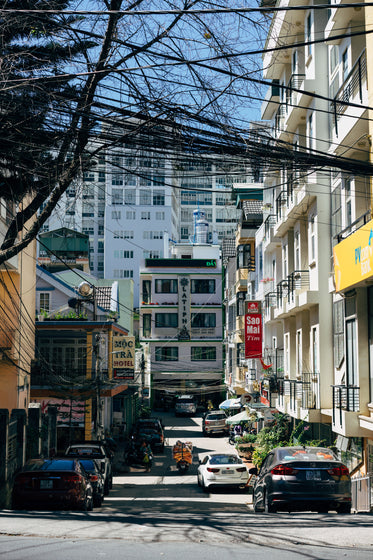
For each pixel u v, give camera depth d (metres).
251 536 7.81
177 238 108.00
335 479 11.08
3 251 9.99
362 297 14.81
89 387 29.59
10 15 8.17
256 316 31.30
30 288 24.14
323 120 19.11
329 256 19.22
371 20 13.29
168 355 60.56
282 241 25.23
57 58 8.27
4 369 22.05
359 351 14.79
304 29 20.55
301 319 21.91
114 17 8.31
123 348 32.97
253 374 35.59
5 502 15.77
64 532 7.95
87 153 9.12
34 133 8.88
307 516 10.41
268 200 31.23
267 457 12.95
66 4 8.46
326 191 19.23
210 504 17.78
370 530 8.30
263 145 9.10
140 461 30.86
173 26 8.52
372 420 13.76
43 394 29.52
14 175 9.98
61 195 9.62
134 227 95.31
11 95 8.44
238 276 42.12
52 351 34.47
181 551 6.69
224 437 42.88
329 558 6.35
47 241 58.00
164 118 8.64
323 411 19.20
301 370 21.75
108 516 10.50
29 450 20.53
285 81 23.53
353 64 14.74
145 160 9.17
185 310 60.47
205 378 60.25
